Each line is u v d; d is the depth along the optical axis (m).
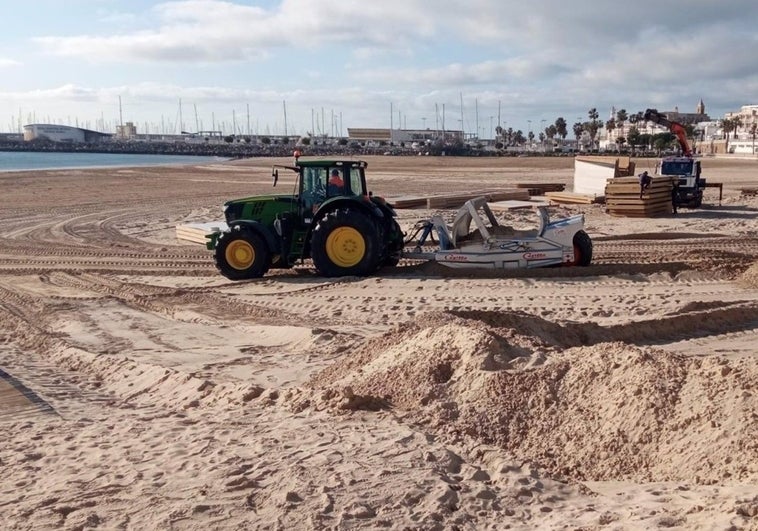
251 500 4.81
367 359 7.94
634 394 5.91
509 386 6.39
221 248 14.21
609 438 5.64
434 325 8.22
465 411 6.27
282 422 6.32
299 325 10.59
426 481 5.00
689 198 25.03
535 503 4.79
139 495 4.95
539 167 63.47
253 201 14.48
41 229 22.50
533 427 6.01
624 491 4.96
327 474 5.13
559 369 6.49
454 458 5.44
